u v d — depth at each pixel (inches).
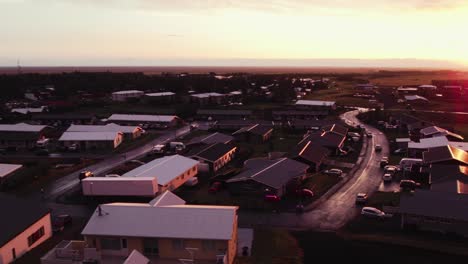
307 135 3494.1
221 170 2618.1
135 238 1346.0
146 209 1432.1
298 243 1517.0
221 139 3257.9
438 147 2669.8
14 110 5014.8
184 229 1337.4
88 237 1371.8
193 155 2630.4
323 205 1939.0
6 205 1614.2
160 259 1341.0
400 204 1670.8
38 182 2369.6
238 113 4904.0
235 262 1359.5
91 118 4579.2
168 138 3754.9
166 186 2080.5
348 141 3479.3
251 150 3164.4
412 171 2395.4
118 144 3464.6
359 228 1658.5
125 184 1991.9
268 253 1430.9
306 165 2413.9
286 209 1888.5
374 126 4271.7
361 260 1370.6
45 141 3430.1
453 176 2048.5
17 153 3206.2
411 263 1343.5
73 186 2288.4
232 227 1337.4
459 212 1562.5
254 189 2073.1
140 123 4404.5
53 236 1641.2
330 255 1411.2
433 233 1584.6
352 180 2357.3
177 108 5329.7
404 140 3211.1
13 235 1417.3
